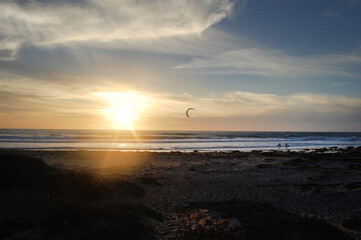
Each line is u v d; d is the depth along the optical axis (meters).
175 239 5.72
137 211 7.21
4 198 6.47
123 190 9.50
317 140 69.06
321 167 19.70
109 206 7.14
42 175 8.40
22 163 8.98
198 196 10.55
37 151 25.69
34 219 5.52
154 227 6.38
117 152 27.45
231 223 6.52
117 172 15.57
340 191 11.76
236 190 11.93
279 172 17.41
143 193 10.27
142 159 22.86
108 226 5.53
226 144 47.94
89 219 5.55
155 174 15.27
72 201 6.02
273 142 56.06
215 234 5.64
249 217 6.87
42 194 7.10
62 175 8.76
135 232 5.63
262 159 24.86
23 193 7.01
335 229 6.53
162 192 10.93
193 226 6.55
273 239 5.68
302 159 24.25
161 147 39.94
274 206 8.74
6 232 4.95
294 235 5.93
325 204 9.80
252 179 14.84
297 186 12.85
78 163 19.42
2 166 7.70
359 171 18.36
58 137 57.31
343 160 24.80
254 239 5.64
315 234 6.06
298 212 8.33
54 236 4.84
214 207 8.16
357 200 10.40
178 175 15.36
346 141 66.12
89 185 8.35
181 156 25.83
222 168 18.97
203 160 23.44
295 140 66.06
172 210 8.41
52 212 5.32
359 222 7.50
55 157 22.09
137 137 67.62
